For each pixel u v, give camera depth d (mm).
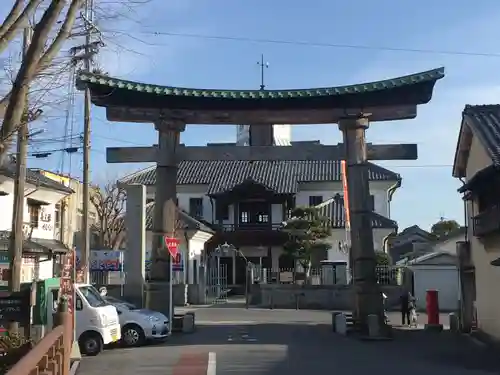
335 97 20578
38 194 28203
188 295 37312
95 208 46000
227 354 15867
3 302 13383
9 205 25625
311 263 39750
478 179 18141
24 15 8344
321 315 29391
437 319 23000
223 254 45188
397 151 21031
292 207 46750
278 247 45250
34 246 26188
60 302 12469
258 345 17859
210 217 48688
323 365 14141
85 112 21500
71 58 15234
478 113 21125
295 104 20938
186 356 15508
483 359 15586
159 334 18094
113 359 15156
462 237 36469
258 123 21562
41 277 28281
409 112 20812
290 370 13391
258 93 20547
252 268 38781
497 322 18672
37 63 8445
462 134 21906
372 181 48406
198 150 21312
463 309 22406
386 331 19953
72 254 15000
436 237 53188
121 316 17938
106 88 20016
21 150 15539
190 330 21406
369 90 20125
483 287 20531
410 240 59344
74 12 8828
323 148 21109
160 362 14547
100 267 30094
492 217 18016
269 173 50031
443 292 35156
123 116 21000
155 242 21172
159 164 21156
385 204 48500
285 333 21281
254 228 46375
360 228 20578
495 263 17000
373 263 20562
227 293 42656
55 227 30844
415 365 14414
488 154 17859
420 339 20203
